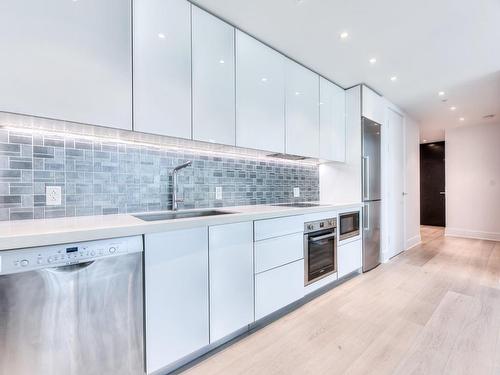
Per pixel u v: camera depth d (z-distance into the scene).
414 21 2.02
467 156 5.52
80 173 1.61
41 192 1.47
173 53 1.66
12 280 1.01
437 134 6.26
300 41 2.28
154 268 1.37
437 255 4.06
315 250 2.48
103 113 1.38
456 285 2.79
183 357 1.52
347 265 2.92
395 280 2.95
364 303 2.37
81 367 1.16
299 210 2.26
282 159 3.04
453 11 1.91
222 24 1.95
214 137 1.89
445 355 1.63
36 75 1.19
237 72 2.05
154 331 1.37
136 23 1.51
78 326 1.15
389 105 3.92
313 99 2.83
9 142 1.39
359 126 3.24
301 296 2.29
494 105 4.10
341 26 2.07
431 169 7.13
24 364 1.04
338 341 1.79
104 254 1.20
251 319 1.86
